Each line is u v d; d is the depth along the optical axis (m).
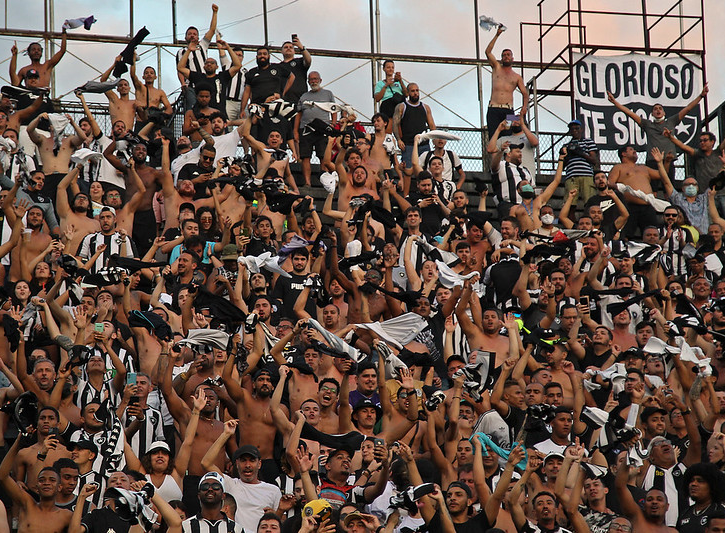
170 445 20.06
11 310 21.12
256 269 24.36
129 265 23.00
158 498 17.02
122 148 28.12
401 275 26.47
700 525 17.83
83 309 21.20
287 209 26.17
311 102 30.67
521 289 25.58
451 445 20.16
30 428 18.50
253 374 20.94
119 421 18.98
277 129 30.89
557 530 17.69
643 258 28.06
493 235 28.03
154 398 20.97
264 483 18.81
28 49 32.50
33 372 20.84
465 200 29.17
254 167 29.73
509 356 22.56
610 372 22.47
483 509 17.67
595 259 27.72
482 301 26.31
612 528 17.98
